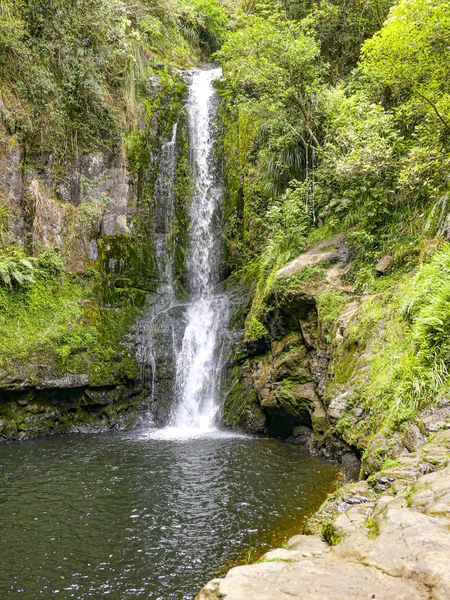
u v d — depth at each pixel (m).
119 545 4.93
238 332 11.38
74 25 12.56
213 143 14.86
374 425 5.70
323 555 2.58
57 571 4.45
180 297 13.92
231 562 4.55
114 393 10.92
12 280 10.71
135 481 6.78
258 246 13.08
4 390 9.66
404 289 6.84
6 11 11.31
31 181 11.80
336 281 8.69
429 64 7.71
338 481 6.50
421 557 2.26
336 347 7.62
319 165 11.53
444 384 4.94
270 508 5.72
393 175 8.75
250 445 8.80
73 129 12.79
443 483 3.14
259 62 11.31
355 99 10.12
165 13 17.34
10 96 11.53
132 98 14.17
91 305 11.66
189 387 11.50
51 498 6.18
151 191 14.30
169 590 4.14
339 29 13.10
